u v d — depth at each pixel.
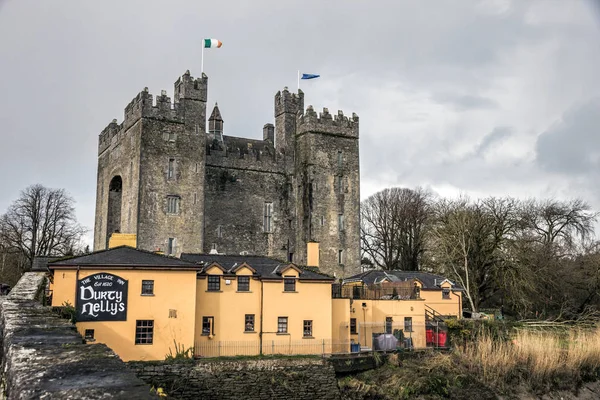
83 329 36.94
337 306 47.09
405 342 47.69
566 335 55.69
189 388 37.41
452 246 67.00
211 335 41.75
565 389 43.50
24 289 37.25
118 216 68.94
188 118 63.03
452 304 58.12
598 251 72.12
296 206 71.69
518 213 68.38
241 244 67.31
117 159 66.81
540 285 66.88
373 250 91.81
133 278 38.72
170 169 61.31
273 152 73.75
